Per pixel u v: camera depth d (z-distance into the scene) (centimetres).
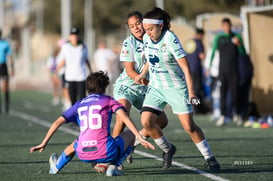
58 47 6319
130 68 2336
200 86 4644
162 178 2050
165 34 2081
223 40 3975
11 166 2347
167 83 2119
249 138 3272
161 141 2202
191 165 2336
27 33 12875
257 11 4372
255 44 4488
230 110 4056
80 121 2012
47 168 2292
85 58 3978
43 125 4019
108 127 2002
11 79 11381
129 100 2361
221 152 2708
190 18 10869
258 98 4469
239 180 2003
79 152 2003
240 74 4078
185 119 2116
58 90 6656
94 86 2050
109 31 15875
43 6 17112
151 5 13050
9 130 3706
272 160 2453
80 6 16012
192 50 4597
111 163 2058
